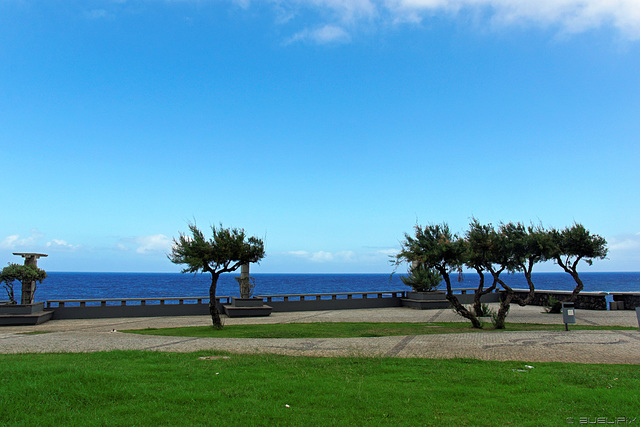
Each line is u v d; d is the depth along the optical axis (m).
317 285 129.25
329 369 9.44
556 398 7.07
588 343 13.69
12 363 9.67
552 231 23.30
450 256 18.83
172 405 6.52
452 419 6.08
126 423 5.73
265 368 9.41
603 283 128.25
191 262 18.69
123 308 26.31
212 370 9.06
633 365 10.30
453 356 11.66
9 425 5.60
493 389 7.69
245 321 23.61
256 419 5.96
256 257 20.56
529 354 11.93
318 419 6.01
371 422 5.91
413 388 7.70
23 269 23.28
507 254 20.59
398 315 26.55
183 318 25.69
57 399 6.68
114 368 9.12
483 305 25.20
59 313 25.19
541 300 32.16
